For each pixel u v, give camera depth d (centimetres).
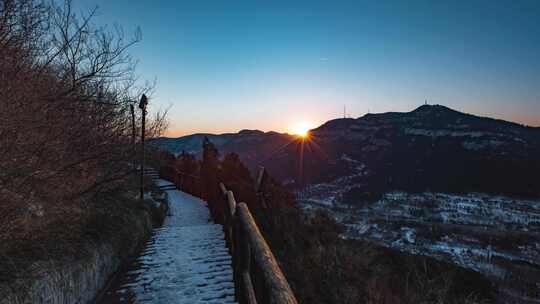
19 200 290
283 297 175
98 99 491
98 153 479
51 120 345
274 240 613
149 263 512
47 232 327
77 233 391
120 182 643
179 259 529
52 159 350
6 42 300
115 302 376
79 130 432
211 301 369
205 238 669
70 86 421
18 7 322
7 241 275
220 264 498
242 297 338
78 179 446
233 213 492
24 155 294
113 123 529
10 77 285
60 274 307
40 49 370
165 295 390
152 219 835
